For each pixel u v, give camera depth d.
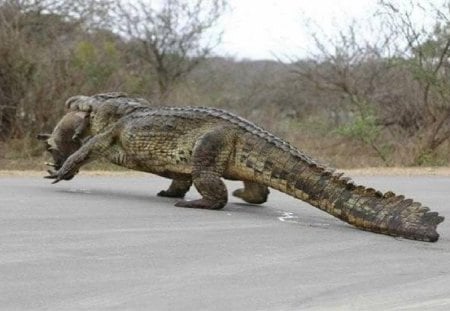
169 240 13.62
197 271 11.43
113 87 41.06
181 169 17.86
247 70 64.75
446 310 9.70
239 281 10.94
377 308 9.77
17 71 37.91
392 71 49.16
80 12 45.78
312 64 53.75
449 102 43.22
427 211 14.85
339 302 10.02
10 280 10.54
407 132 45.41
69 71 38.88
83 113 20.12
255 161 17.00
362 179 30.33
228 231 14.75
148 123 18.22
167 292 10.23
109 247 12.83
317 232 15.05
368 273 11.76
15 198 18.17
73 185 22.30
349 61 51.75
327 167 16.36
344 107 52.66
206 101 51.72
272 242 13.87
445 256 13.23
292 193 16.53
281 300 10.03
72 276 10.87
